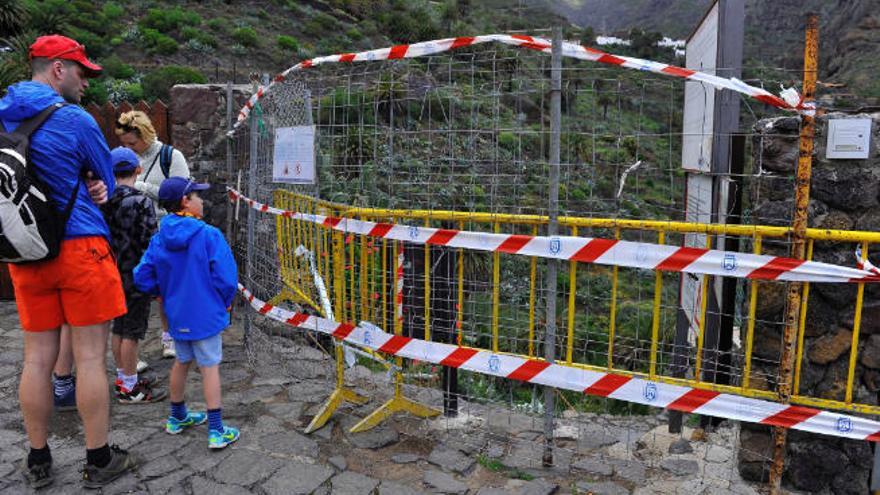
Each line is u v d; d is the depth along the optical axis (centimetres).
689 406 280
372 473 320
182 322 330
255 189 485
